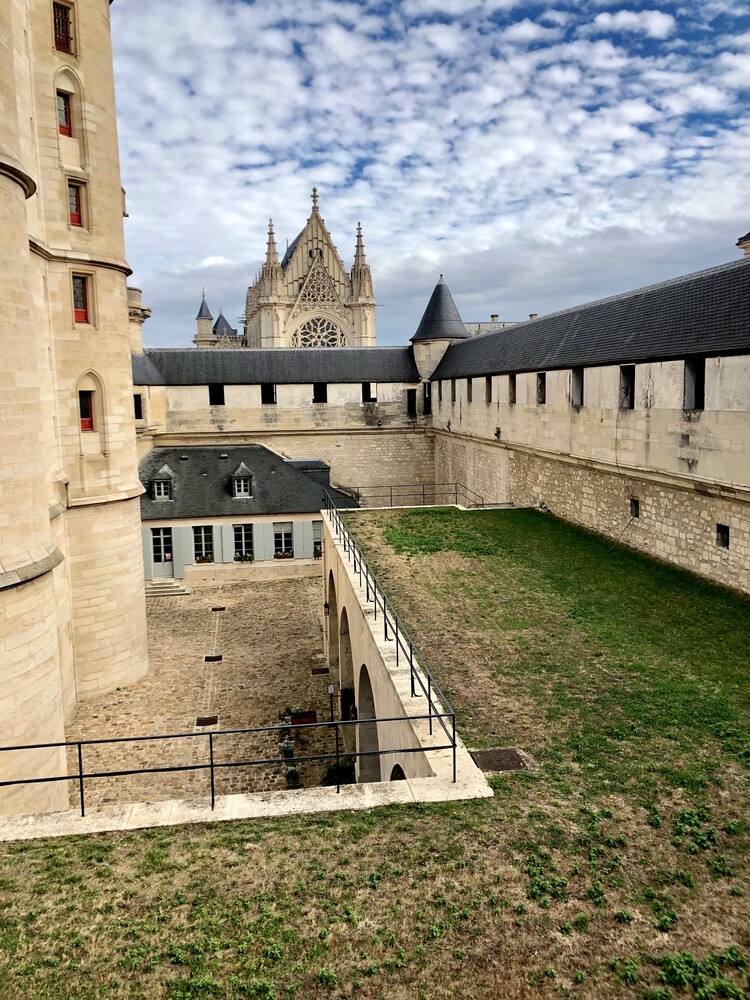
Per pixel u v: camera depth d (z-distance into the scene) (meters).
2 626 10.10
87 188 16.66
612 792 6.96
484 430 28.28
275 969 4.97
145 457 29.94
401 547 17.38
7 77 10.19
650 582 13.99
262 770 14.59
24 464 10.59
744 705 8.83
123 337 17.86
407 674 9.66
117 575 17.91
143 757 14.98
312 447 38.59
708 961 4.84
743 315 12.75
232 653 20.61
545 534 18.58
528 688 9.43
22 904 5.65
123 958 5.12
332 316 58.12
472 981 4.80
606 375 17.42
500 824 6.43
